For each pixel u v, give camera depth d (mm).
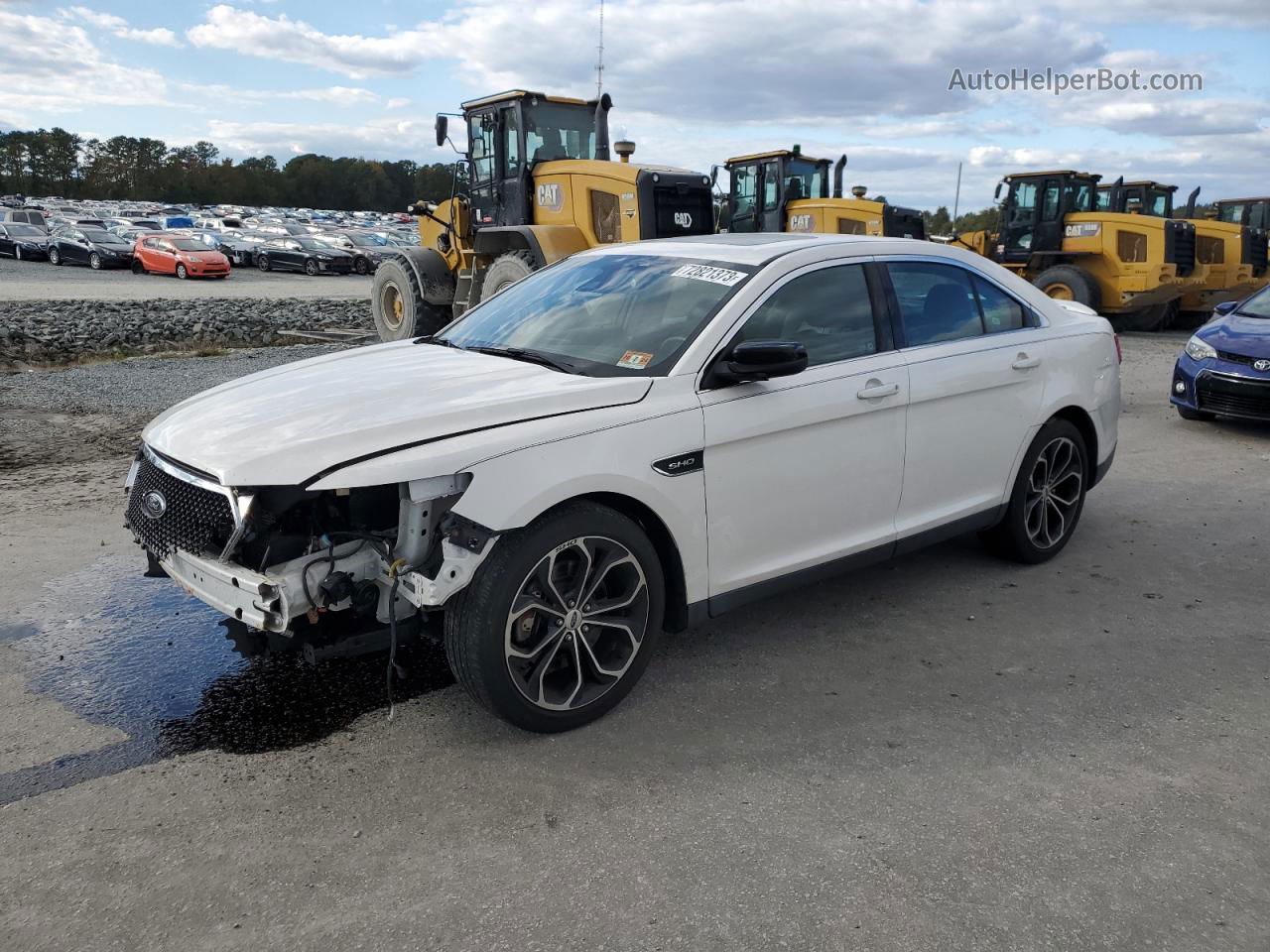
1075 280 17750
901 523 4230
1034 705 3543
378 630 3111
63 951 2234
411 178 173875
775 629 4234
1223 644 4117
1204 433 8617
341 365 3953
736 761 3125
